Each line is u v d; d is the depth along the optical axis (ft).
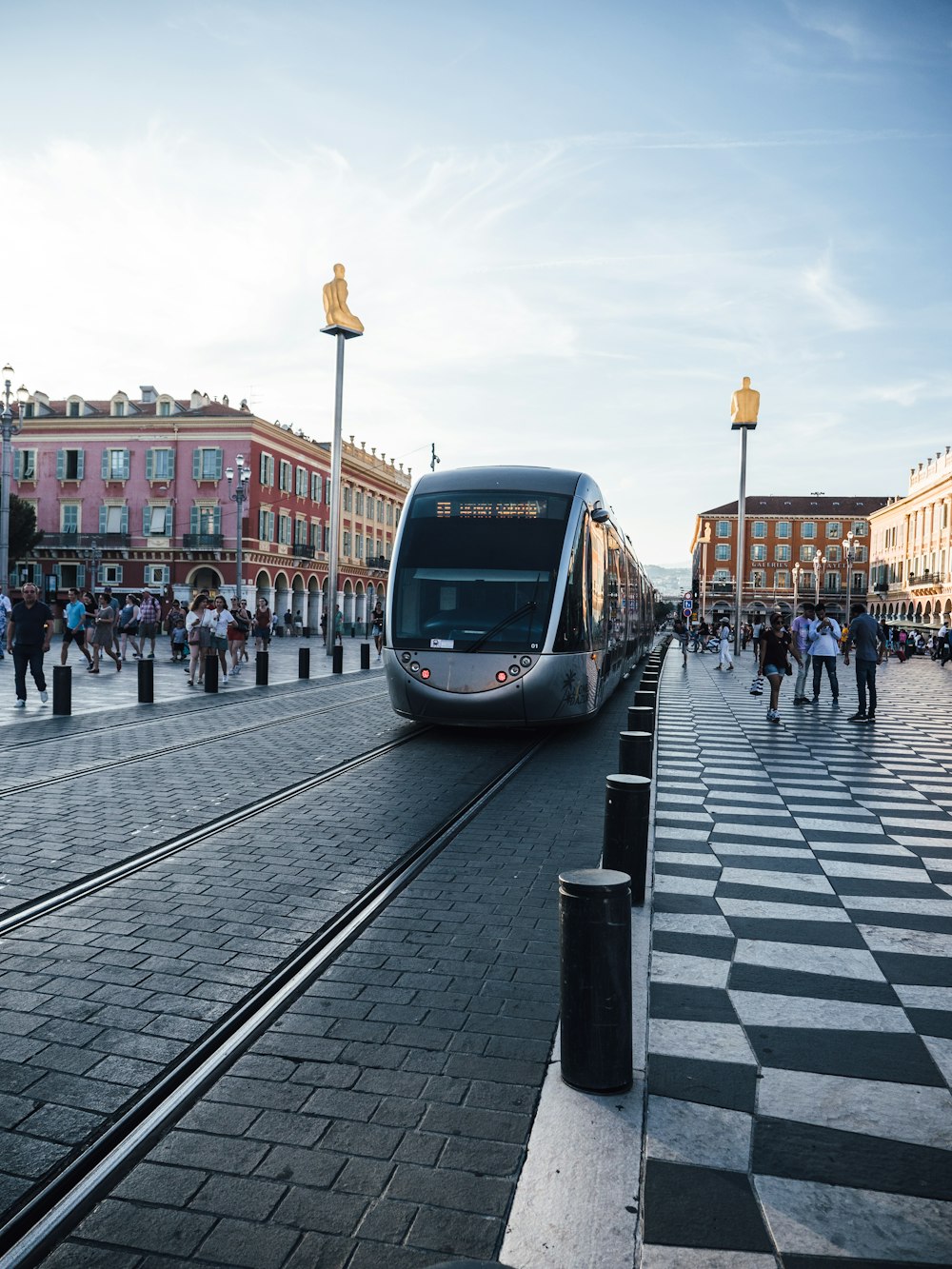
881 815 23.31
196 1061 10.23
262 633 80.59
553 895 16.16
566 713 33.63
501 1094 9.58
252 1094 9.51
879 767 30.66
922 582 224.53
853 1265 7.24
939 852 19.74
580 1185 8.09
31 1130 8.86
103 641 64.69
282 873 17.22
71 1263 7.14
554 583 33.86
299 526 187.32
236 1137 8.76
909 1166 8.54
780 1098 9.68
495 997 11.93
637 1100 9.55
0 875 16.87
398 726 38.81
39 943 13.61
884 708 51.47
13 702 45.27
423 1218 7.64
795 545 311.68
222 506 167.53
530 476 36.68
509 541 34.71
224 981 12.33
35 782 25.52
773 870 18.28
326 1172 8.24
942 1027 11.42
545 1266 7.14
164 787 25.03
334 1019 11.26
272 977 12.51
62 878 16.72
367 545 226.99
